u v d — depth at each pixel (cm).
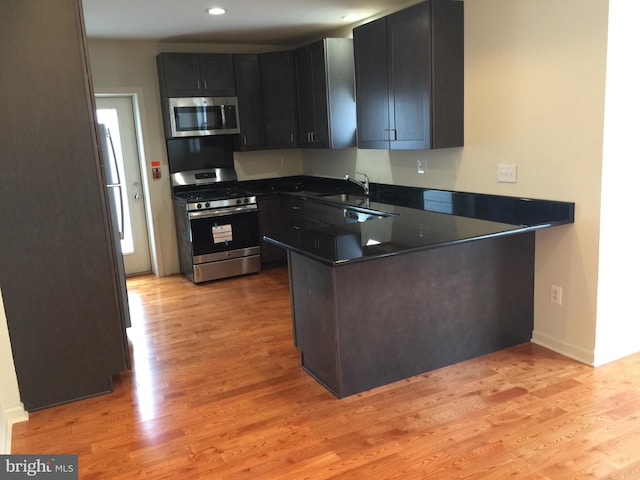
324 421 267
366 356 293
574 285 316
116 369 307
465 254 315
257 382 314
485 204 367
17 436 265
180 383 318
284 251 593
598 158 290
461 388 293
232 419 273
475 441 243
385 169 486
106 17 425
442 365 320
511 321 341
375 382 298
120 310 305
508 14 329
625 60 284
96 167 287
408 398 285
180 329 411
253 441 252
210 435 259
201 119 548
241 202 550
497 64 342
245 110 567
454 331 321
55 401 296
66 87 274
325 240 291
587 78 289
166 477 228
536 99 320
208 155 591
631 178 301
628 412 261
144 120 552
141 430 267
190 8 407
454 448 238
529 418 259
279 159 632
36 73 267
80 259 290
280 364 338
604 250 300
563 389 286
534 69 318
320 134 521
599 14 278
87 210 288
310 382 311
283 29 510
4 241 272
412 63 370
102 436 262
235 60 554
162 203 575
